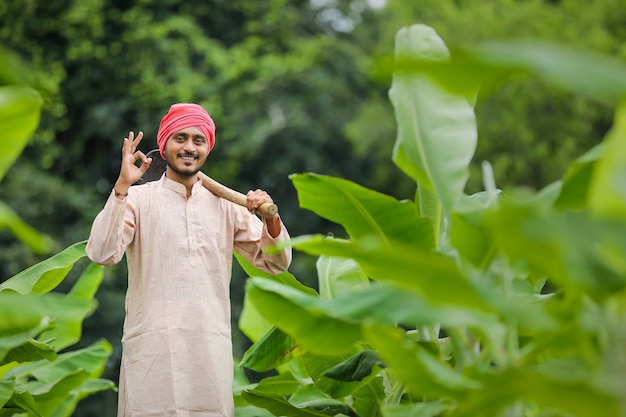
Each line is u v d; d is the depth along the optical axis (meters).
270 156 18.97
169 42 17.78
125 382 4.85
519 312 3.10
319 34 19.67
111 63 17.70
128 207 4.89
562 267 3.00
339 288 5.59
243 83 18.39
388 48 19.19
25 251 15.41
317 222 19.17
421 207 4.61
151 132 17.55
